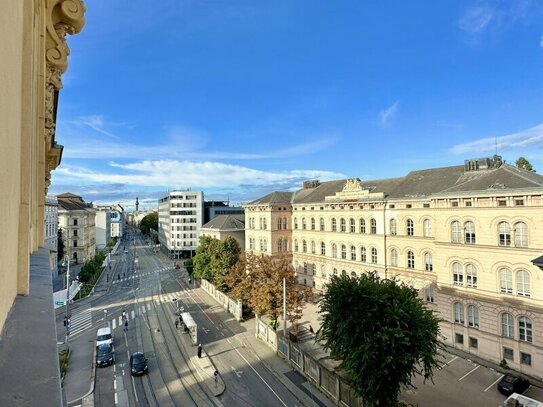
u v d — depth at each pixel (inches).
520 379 1120.8
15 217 135.4
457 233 1444.4
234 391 1147.3
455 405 1048.8
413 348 848.3
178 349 1498.5
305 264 2440.9
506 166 1403.8
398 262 1781.5
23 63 168.7
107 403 1079.0
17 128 136.2
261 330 1599.4
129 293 2618.1
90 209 4256.9
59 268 3257.9
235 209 4970.5
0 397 77.0
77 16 273.3
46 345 108.0
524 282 1236.5
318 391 1136.8
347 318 922.1
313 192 2605.8
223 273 2282.2
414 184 1835.6
